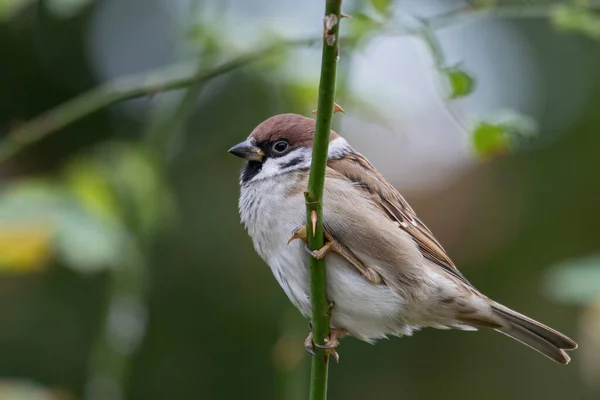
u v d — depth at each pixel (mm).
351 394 12023
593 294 6766
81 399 11375
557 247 12250
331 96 4688
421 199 11836
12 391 7824
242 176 7004
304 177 6609
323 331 5328
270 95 8969
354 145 11570
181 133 8844
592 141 12609
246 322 11773
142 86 7570
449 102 6816
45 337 11477
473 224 12062
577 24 7168
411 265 6445
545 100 13016
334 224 6359
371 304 6359
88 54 12469
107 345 8133
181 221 11922
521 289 12172
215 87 11766
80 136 12156
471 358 12305
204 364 11719
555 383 12172
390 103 7961
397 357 12203
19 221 7094
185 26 8195
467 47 12586
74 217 7250
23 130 7590
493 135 6738
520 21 13367
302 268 6359
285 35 7699
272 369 11711
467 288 6660
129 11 12617
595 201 12359
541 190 12352
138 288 8211
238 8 9586
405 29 7074
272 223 6535
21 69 12305
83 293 11664
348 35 7230
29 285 11641
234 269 11875
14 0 7844
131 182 8125
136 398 11617
